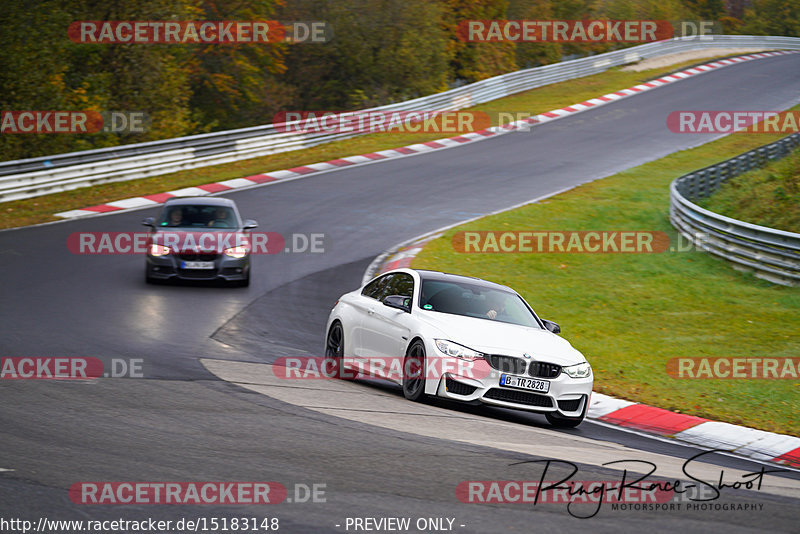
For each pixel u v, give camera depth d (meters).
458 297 22.98
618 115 100.31
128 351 24.53
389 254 45.91
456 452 15.43
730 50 153.88
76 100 78.38
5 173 55.03
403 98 110.00
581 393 20.78
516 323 22.59
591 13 154.88
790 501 14.32
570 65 123.12
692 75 127.25
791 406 24.95
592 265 45.44
